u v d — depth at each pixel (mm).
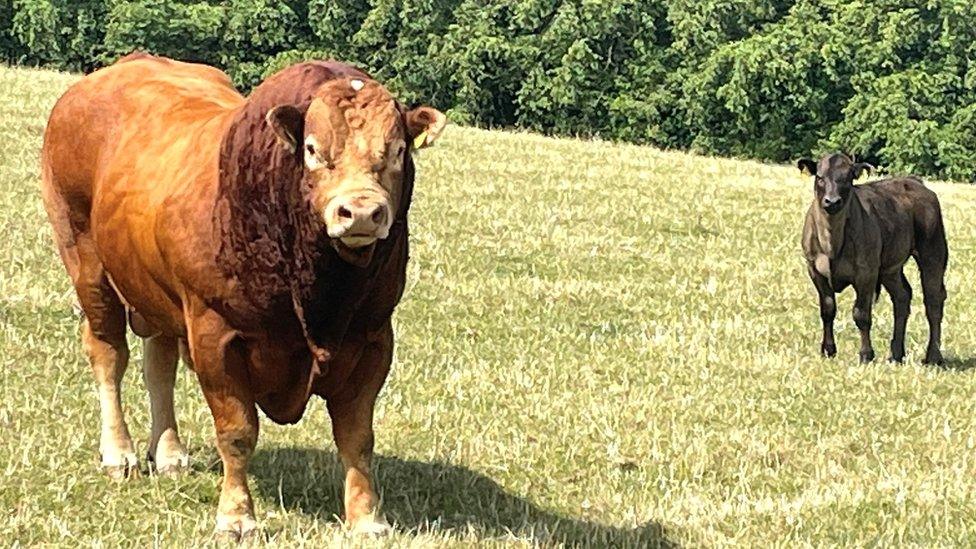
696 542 7910
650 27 53312
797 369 12719
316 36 55812
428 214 19922
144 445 8828
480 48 52844
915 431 10867
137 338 11602
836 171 13797
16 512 7398
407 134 6508
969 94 50062
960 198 29125
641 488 8953
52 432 8805
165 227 6906
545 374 11836
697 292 16703
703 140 52281
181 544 6961
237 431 6898
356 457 7137
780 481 9297
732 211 23359
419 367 11617
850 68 51156
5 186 18484
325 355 6680
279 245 6480
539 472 9062
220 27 53625
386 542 6848
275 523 7422
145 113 7828
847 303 17328
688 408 10969
